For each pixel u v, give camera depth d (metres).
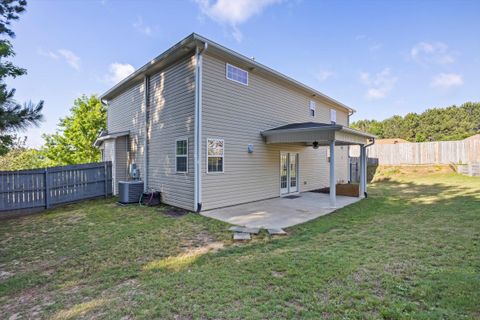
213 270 3.53
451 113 39.12
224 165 8.03
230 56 7.92
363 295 2.69
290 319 2.31
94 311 2.62
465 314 2.31
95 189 9.98
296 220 6.47
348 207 8.12
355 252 4.06
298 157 11.52
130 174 10.66
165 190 8.59
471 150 16.81
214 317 2.38
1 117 5.14
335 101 13.70
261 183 9.44
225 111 8.05
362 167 10.28
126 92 11.29
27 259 4.25
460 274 3.15
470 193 10.16
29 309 2.77
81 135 16.55
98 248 4.61
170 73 8.39
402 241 4.57
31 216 7.48
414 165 18.27
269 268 3.50
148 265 3.83
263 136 9.47
